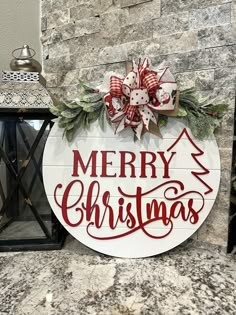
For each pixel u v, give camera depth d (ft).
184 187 1.92
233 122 1.88
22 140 1.97
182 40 1.96
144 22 2.04
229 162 1.92
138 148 1.91
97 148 1.91
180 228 1.93
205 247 2.03
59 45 2.35
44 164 1.92
